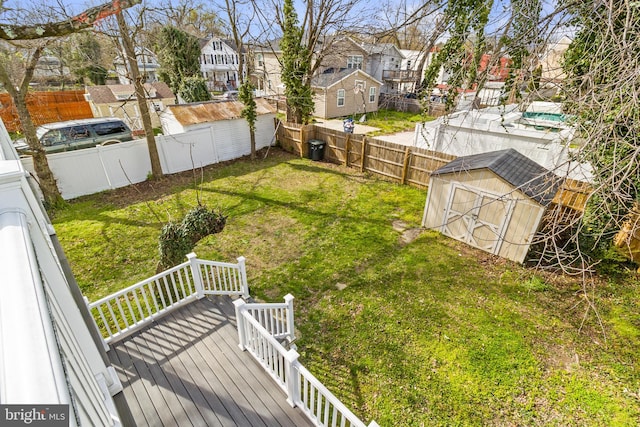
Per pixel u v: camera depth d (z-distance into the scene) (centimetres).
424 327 492
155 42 1157
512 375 417
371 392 397
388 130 1761
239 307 369
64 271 305
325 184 1040
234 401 339
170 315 460
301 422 319
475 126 1020
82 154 898
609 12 214
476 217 675
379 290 572
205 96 1919
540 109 925
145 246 696
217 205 890
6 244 134
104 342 384
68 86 1912
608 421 364
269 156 1303
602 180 267
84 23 244
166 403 337
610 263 596
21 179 167
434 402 385
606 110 231
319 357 445
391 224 799
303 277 608
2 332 96
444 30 373
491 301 545
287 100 1257
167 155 1080
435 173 716
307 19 1149
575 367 427
